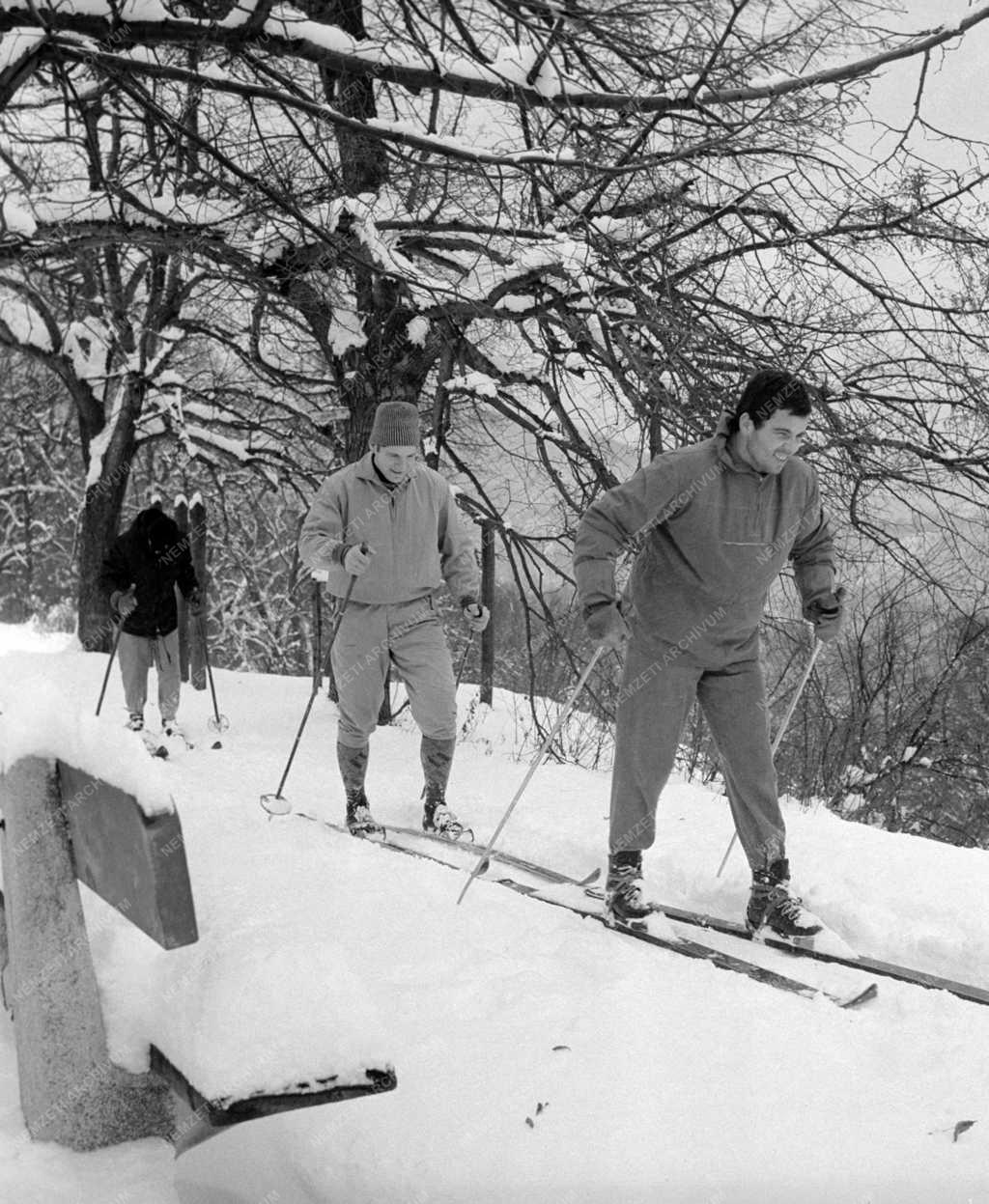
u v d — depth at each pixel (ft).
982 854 17.47
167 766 22.72
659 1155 7.13
